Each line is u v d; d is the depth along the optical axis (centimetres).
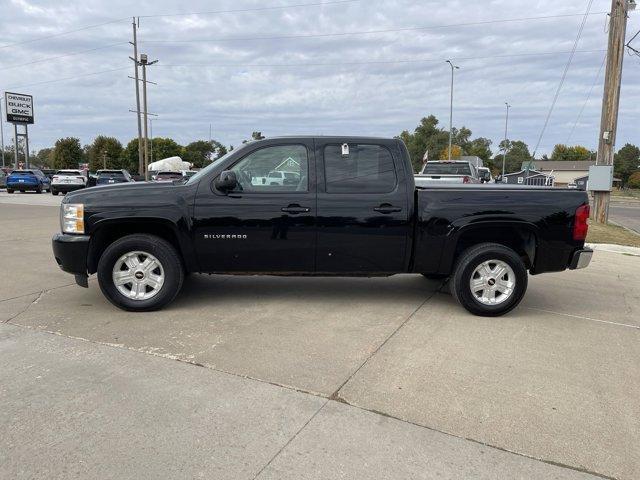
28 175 3253
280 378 387
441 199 551
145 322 514
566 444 306
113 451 291
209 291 644
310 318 536
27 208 1900
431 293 651
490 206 549
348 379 388
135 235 543
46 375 388
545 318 558
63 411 334
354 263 560
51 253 892
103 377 385
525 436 314
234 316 538
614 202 4375
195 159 11712
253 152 554
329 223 547
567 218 554
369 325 516
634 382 393
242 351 439
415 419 331
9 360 415
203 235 542
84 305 571
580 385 386
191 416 330
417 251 556
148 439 303
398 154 560
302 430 316
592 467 285
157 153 10631
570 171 10056
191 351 438
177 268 546
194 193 542
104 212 533
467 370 409
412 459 288
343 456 289
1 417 326
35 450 291
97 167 9569
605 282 758
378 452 294
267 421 326
